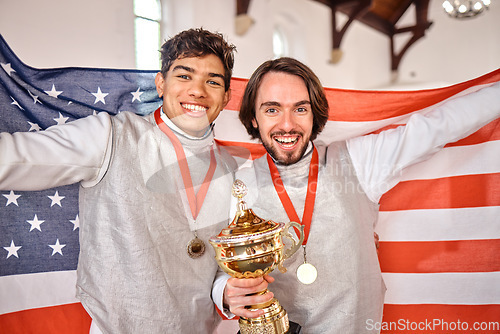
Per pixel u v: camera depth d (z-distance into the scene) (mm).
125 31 3299
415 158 1377
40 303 1455
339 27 5895
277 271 1337
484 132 1559
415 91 1611
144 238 1175
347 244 1333
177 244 1222
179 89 1295
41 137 1110
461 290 1615
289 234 1173
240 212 1138
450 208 1601
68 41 2934
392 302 1655
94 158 1160
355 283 1318
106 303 1165
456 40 6156
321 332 1315
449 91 1593
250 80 1384
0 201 1398
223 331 1534
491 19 5824
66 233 1486
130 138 1229
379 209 1639
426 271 1631
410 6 6375
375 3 6113
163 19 3639
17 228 1424
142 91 1605
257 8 4391
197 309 1256
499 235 1577
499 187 1559
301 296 1322
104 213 1188
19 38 2695
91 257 1195
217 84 1330
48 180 1109
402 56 6465
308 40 5301
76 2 2982
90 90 1561
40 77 1491
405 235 1637
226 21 4016
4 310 1404
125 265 1171
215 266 1298
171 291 1201
